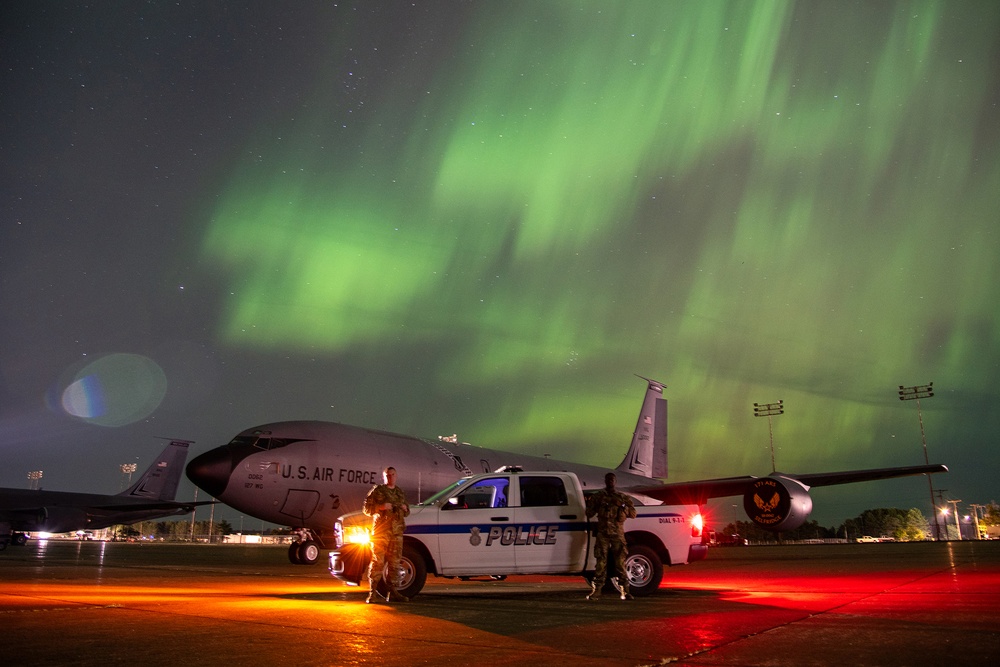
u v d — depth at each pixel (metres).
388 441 26.16
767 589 12.37
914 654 5.66
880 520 129.00
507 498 11.34
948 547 35.69
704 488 29.38
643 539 11.51
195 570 19.91
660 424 40.81
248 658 5.68
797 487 21.97
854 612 8.46
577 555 11.20
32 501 49.78
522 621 7.98
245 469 22.27
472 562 10.94
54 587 13.13
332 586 13.81
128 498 55.66
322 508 23.67
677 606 9.54
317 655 5.82
